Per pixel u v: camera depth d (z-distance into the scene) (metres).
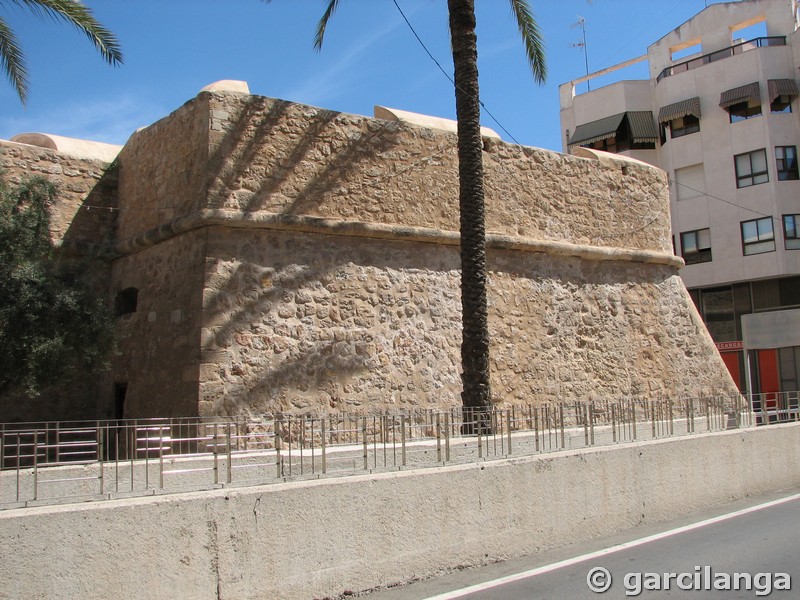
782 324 16.20
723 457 10.27
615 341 18.92
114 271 16.06
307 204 14.41
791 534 8.12
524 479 7.48
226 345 13.05
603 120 36.88
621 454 8.65
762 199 32.34
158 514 4.99
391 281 15.34
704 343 20.89
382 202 15.43
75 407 15.23
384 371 14.79
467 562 6.80
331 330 14.31
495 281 17.02
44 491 7.95
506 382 16.56
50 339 11.39
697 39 36.09
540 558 7.20
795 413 14.09
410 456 9.48
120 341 15.12
